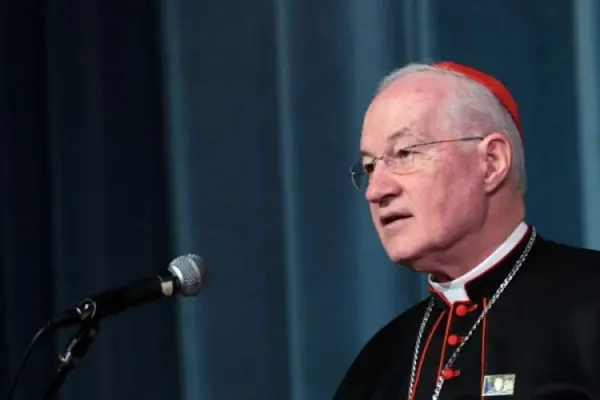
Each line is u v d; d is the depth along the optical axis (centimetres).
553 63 1015
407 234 774
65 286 1213
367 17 1098
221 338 1137
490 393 741
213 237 1151
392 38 1088
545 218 1008
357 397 846
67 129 1230
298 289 1095
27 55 1270
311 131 1108
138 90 1221
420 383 796
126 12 1232
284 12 1122
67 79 1235
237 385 1130
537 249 805
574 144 1002
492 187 781
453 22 1038
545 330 748
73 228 1216
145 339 1184
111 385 1184
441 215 765
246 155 1154
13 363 1240
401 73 826
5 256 1249
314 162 1105
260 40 1163
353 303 1086
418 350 821
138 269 1202
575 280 766
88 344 720
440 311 830
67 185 1223
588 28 973
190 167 1162
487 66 1029
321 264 1095
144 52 1225
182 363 1152
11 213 1252
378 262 1080
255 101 1158
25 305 1248
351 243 1090
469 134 777
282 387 1124
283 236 1132
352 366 873
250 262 1141
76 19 1238
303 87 1114
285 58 1119
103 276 1204
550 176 1009
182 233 1158
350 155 1097
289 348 1111
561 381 721
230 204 1152
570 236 999
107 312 717
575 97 1003
